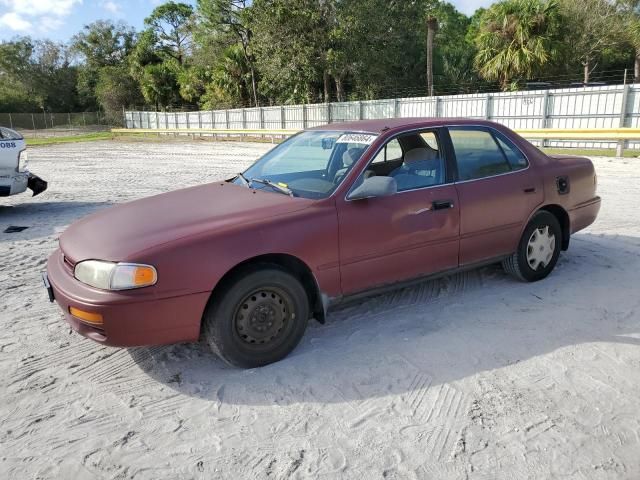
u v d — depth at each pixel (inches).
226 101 1736.0
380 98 1403.8
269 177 169.0
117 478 98.3
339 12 1172.5
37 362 144.8
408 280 159.8
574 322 157.5
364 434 109.0
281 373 133.8
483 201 169.5
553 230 190.7
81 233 143.4
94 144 1245.1
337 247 142.9
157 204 157.8
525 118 761.6
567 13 1316.4
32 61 2847.0
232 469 99.8
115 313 119.1
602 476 95.4
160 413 119.0
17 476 99.3
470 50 1492.4
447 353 141.3
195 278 123.8
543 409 115.4
